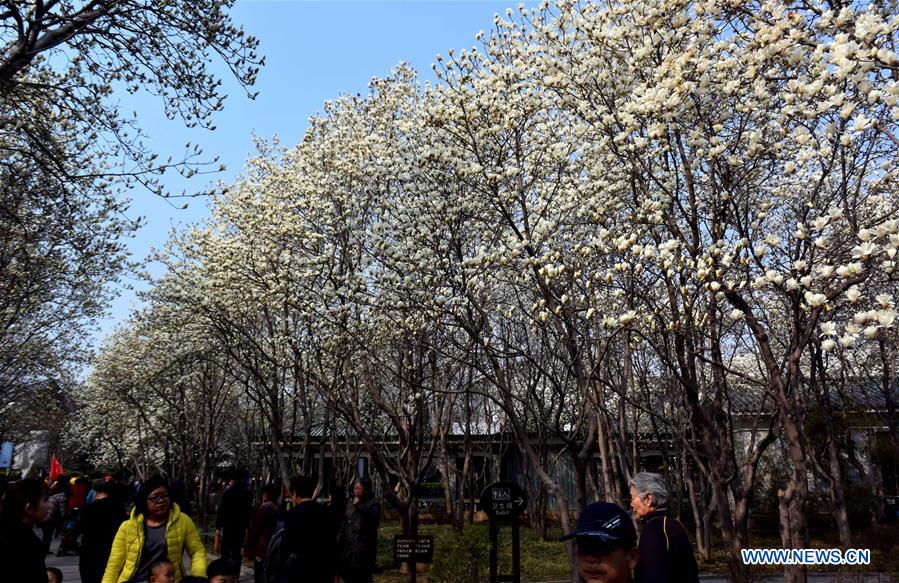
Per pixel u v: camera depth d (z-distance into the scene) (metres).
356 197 12.88
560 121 10.20
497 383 8.85
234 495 11.19
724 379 9.20
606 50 8.09
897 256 5.29
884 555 12.63
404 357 14.06
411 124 10.95
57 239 13.27
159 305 18.59
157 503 5.23
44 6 7.59
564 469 25.22
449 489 19.91
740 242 6.13
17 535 4.55
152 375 23.12
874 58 5.16
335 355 13.16
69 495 16.72
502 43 9.59
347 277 11.01
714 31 6.60
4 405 24.44
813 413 16.02
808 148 6.80
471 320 9.40
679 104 6.73
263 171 16.20
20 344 19.89
